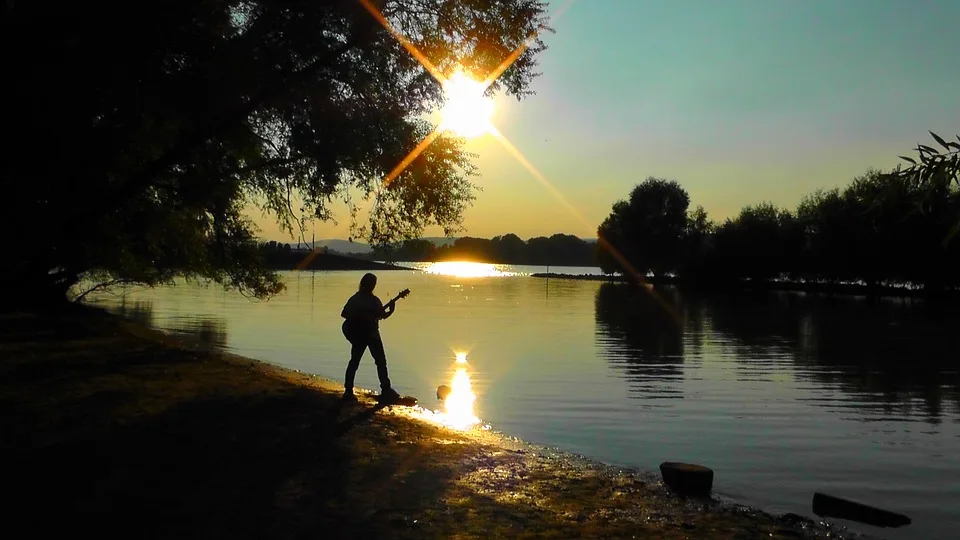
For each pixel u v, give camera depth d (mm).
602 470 9656
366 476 8094
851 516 8617
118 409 10867
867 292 71375
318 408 12078
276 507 6848
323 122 13586
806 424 14289
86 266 25109
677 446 12266
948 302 62062
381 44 13438
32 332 21656
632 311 50656
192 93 11867
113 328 25484
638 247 106250
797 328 37250
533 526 6742
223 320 38000
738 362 23891
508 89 15117
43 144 10977
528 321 40969
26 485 7113
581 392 17656
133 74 11219
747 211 92000
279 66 12586
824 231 70688
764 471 10812
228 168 15539
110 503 6707
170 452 8586
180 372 15156
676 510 7777
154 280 29203
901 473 10875
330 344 27391
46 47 10258
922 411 15719
